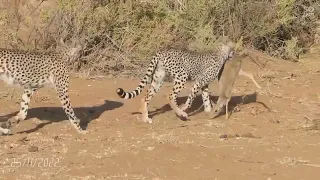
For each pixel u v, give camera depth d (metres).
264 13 20.42
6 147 11.44
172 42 18.88
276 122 13.43
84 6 18.39
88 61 17.64
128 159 10.73
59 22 18.12
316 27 22.12
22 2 20.41
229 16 20.20
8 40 18.08
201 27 19.23
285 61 20.03
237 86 16.59
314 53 21.02
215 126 13.03
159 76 13.75
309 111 14.48
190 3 19.66
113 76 17.38
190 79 13.96
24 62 12.38
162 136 12.05
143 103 13.48
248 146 11.57
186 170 10.27
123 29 18.50
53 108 14.23
